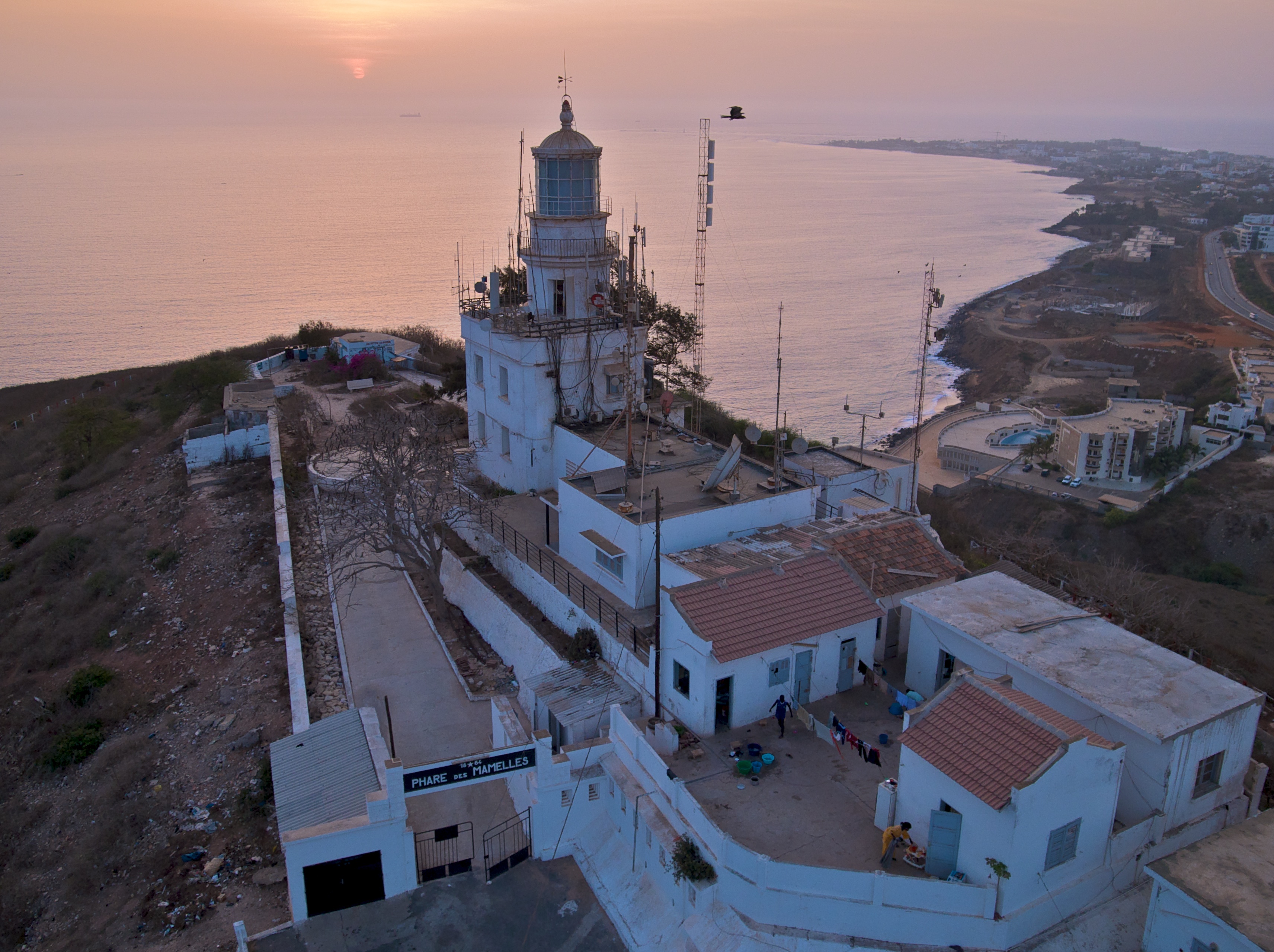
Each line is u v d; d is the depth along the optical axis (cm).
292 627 3244
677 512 2922
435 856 2345
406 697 2973
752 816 2078
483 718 2875
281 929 2142
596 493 3084
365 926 2150
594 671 2675
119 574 4025
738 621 2381
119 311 15025
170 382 6662
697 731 2370
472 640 3325
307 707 2805
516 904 2219
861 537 2878
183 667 3272
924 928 1827
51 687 3334
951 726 1950
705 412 5588
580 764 2331
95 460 5688
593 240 3994
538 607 3155
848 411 4525
